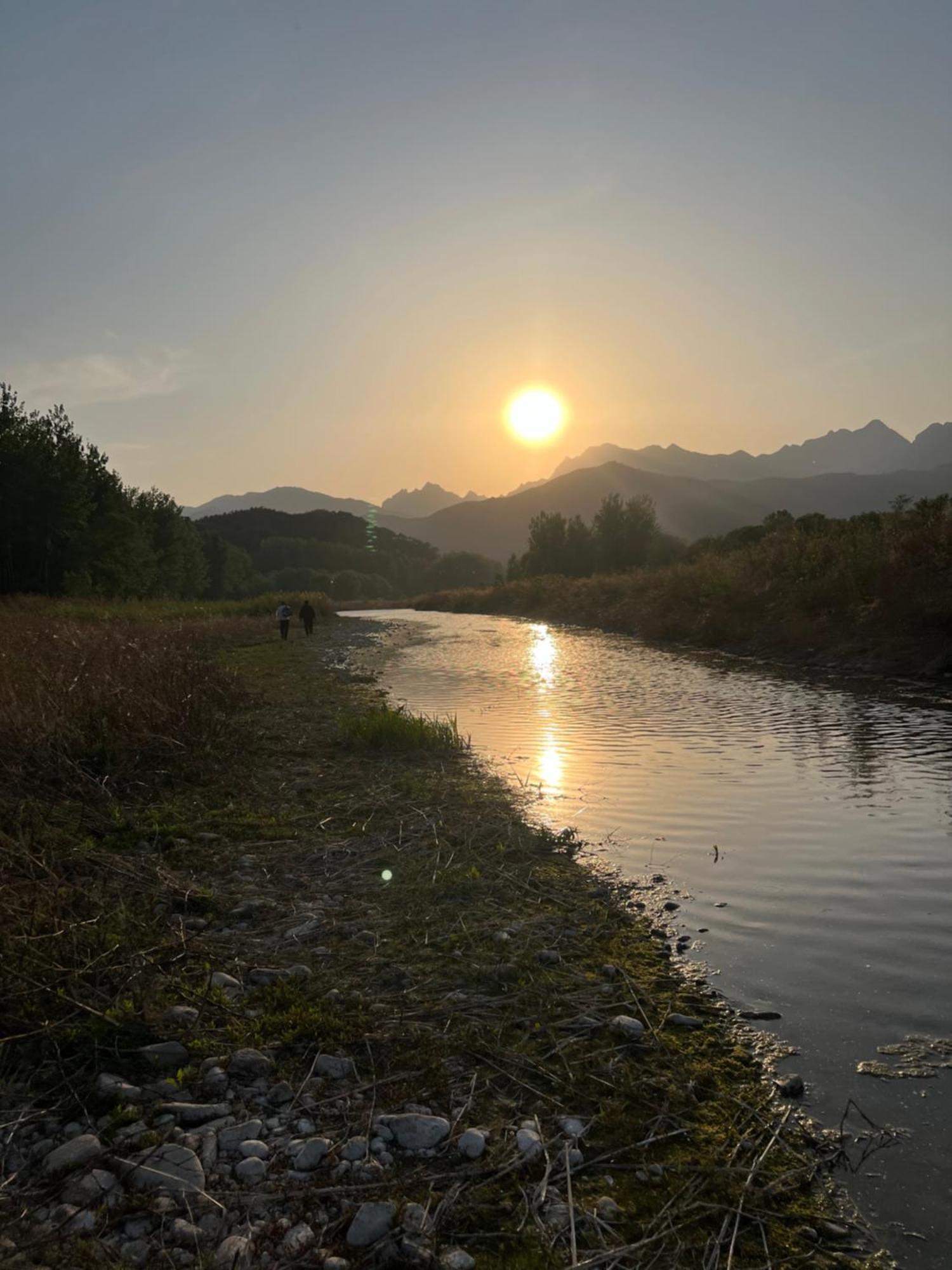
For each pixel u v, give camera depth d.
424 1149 3.54
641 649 28.17
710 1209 3.25
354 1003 4.76
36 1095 3.81
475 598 71.44
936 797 9.12
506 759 11.34
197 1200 3.19
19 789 8.12
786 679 19.23
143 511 81.62
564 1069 4.17
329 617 56.72
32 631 18.55
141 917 5.66
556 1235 3.08
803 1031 4.55
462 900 6.36
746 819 8.45
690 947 5.60
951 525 22.66
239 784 9.70
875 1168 3.48
